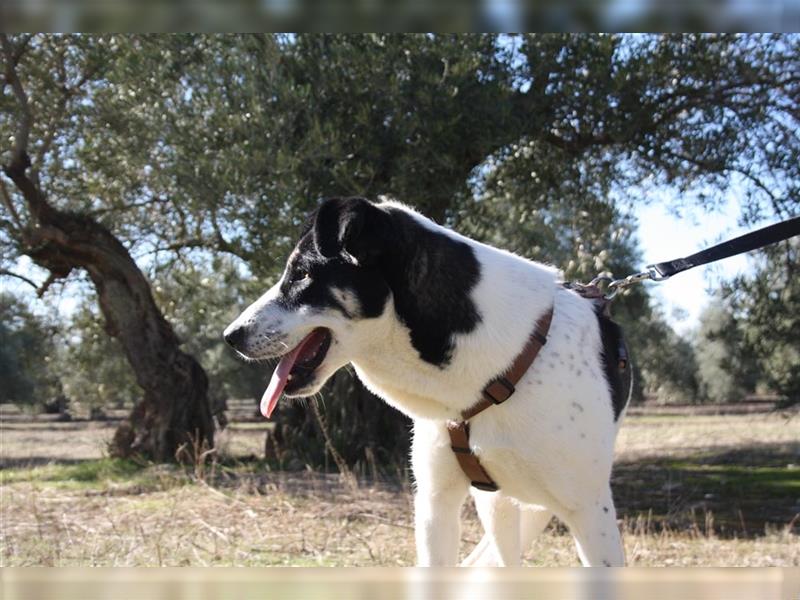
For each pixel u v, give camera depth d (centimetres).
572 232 1040
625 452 1404
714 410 2680
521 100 893
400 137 820
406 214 308
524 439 296
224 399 2194
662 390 2697
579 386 302
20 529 577
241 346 295
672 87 915
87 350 1430
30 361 1839
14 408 3344
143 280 1060
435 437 313
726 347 1404
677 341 2603
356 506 689
